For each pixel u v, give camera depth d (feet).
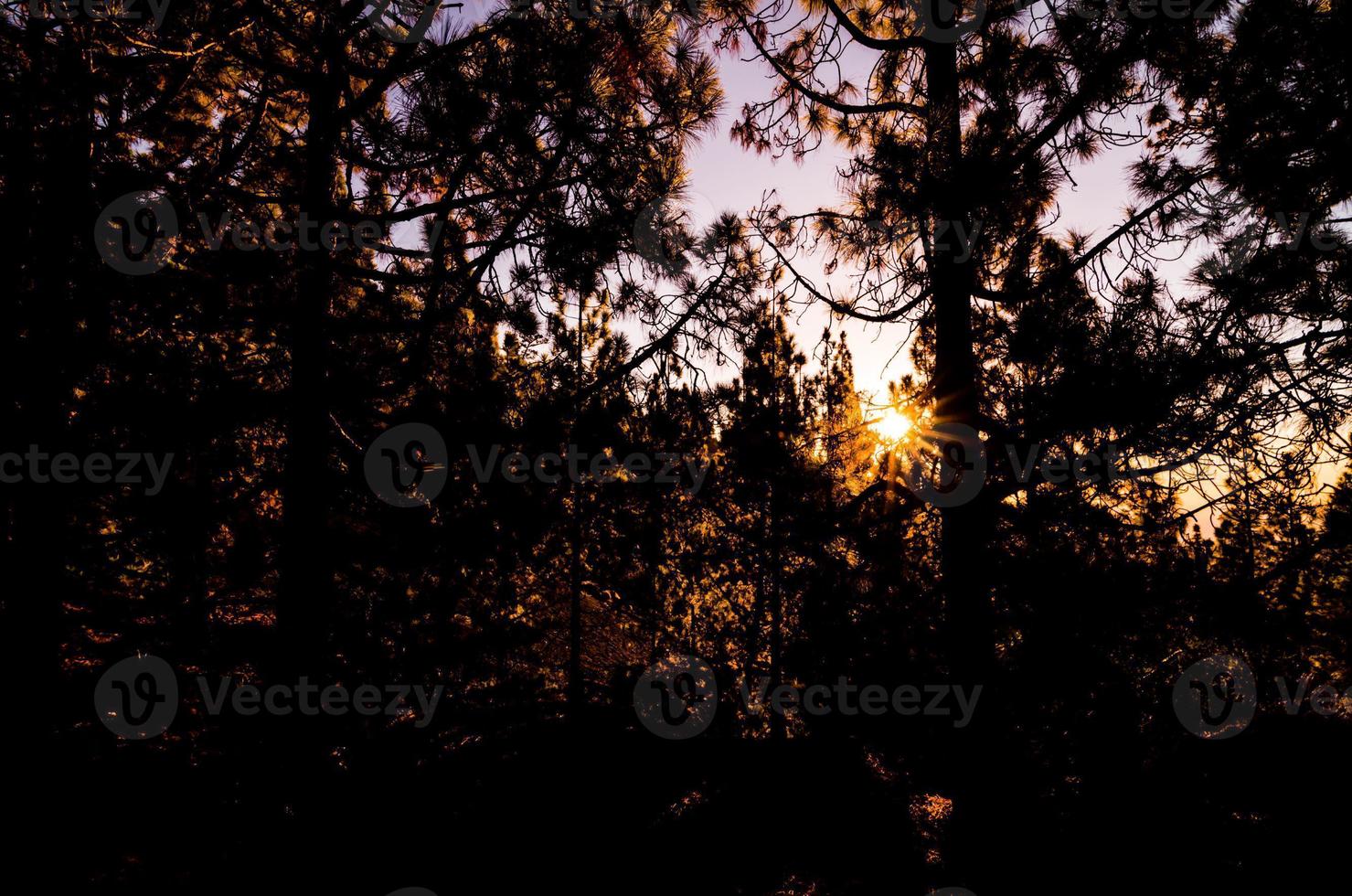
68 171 14.15
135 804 15.66
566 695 37.42
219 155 18.54
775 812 26.00
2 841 14.44
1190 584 15.24
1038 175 15.02
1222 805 16.98
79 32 12.70
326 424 16.11
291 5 14.19
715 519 33.01
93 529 18.39
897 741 18.38
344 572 21.50
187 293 15.40
